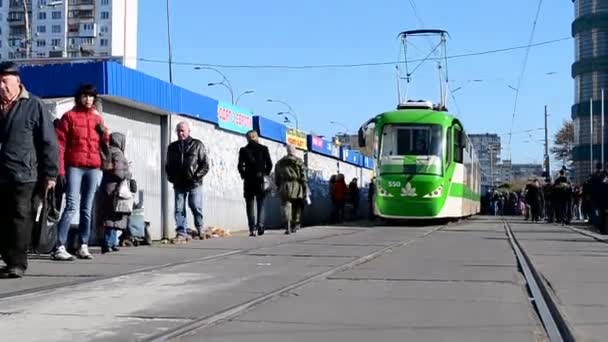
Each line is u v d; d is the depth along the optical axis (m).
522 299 9.83
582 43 85.06
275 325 8.03
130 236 16.56
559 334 7.70
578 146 85.31
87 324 7.86
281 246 17.19
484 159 144.25
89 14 120.38
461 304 9.41
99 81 17.38
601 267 13.62
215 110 24.06
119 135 14.99
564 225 33.41
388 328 7.96
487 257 15.18
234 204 26.19
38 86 17.73
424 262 14.05
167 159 18.36
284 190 22.61
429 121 30.73
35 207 11.14
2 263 12.48
